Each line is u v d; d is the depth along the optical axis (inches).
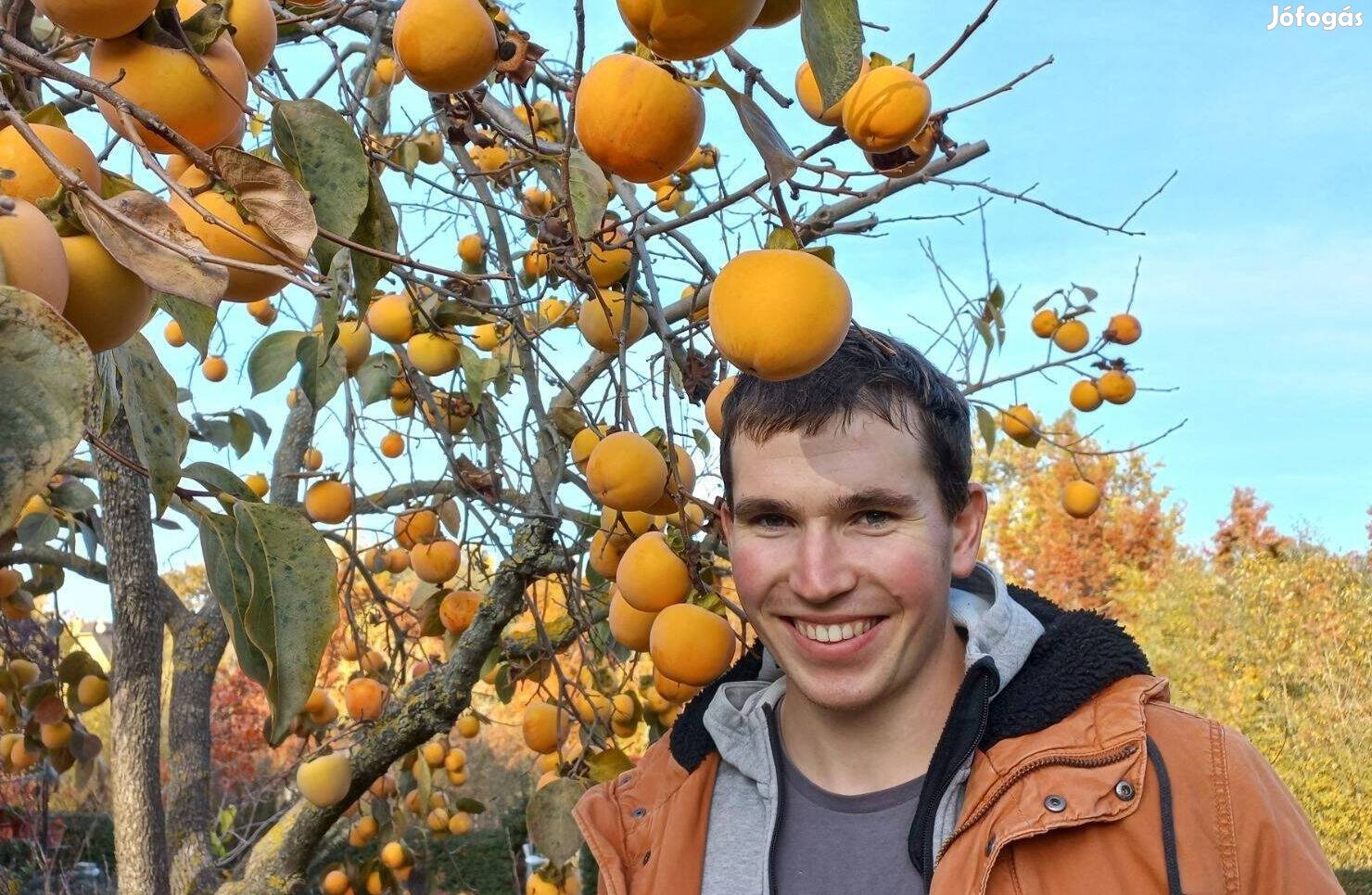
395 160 89.4
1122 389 134.6
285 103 41.2
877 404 47.4
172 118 32.9
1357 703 449.7
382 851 136.3
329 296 28.3
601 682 116.0
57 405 21.7
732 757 53.6
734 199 47.7
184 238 28.6
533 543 94.9
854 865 49.4
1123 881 44.4
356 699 105.3
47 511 121.5
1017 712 47.4
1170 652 550.3
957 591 54.2
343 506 99.6
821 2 30.2
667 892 51.9
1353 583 502.9
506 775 283.1
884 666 48.7
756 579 49.6
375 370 109.0
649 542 63.7
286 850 105.7
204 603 137.6
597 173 64.4
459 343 94.7
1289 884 44.8
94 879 231.6
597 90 38.0
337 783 98.5
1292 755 452.1
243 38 36.4
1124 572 663.8
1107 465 718.5
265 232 31.6
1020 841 45.7
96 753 128.6
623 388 60.3
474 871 262.1
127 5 31.1
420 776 129.8
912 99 44.7
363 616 138.3
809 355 36.8
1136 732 46.2
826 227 82.7
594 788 60.3
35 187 29.1
